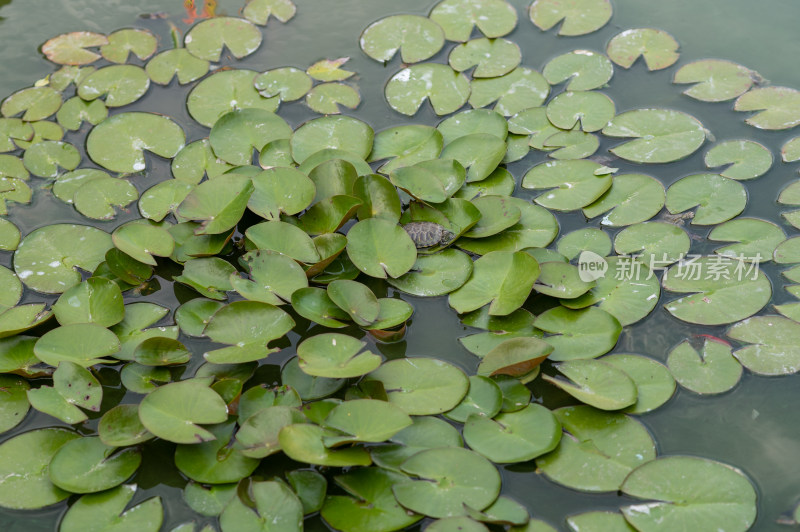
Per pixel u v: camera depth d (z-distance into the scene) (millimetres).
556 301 2170
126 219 2461
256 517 1583
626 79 2896
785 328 2020
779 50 2963
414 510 1589
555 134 2678
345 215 2258
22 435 1843
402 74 2947
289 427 1682
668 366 1959
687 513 1605
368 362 1851
